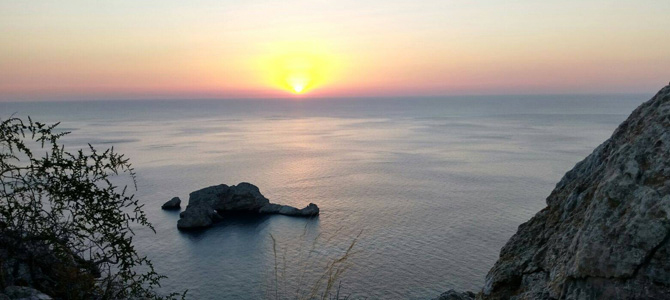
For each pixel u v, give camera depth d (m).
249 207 95.25
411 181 121.19
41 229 6.57
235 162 160.62
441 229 77.62
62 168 6.69
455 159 161.88
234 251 69.62
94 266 6.89
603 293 5.54
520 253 8.33
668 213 5.36
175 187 117.62
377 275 56.75
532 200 97.75
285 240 74.00
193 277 59.03
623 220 5.73
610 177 6.38
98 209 6.83
